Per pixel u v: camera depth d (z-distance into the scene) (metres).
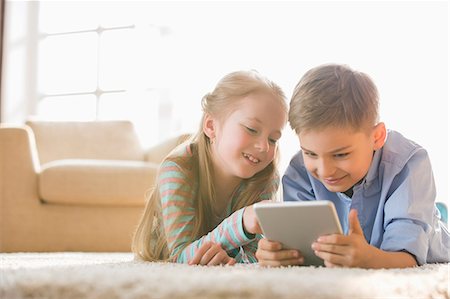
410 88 3.26
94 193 2.94
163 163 1.55
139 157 3.64
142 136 4.09
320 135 1.19
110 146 3.66
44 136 3.66
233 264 1.25
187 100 3.82
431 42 3.25
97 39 4.34
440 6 3.26
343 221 1.46
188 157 1.55
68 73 4.41
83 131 3.70
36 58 4.50
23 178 2.95
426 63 3.25
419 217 1.26
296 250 1.12
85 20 4.39
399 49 3.30
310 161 1.25
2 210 2.93
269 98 1.48
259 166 1.50
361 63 3.37
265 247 1.13
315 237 1.08
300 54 3.51
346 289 0.72
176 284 0.71
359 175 1.25
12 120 4.44
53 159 3.60
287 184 1.53
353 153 1.21
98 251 2.97
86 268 0.99
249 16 3.66
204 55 3.77
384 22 3.34
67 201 2.95
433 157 3.19
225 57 3.71
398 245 1.20
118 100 4.24
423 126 3.23
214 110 1.54
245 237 1.32
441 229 1.45
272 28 3.59
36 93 4.48
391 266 1.12
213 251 1.25
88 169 2.95
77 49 4.40
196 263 1.25
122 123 3.74
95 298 0.73
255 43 3.63
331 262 1.06
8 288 0.77
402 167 1.31
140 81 4.14
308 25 3.51
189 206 1.51
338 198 1.46
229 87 1.51
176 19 3.91
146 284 0.73
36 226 2.95
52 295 0.75
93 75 4.33
